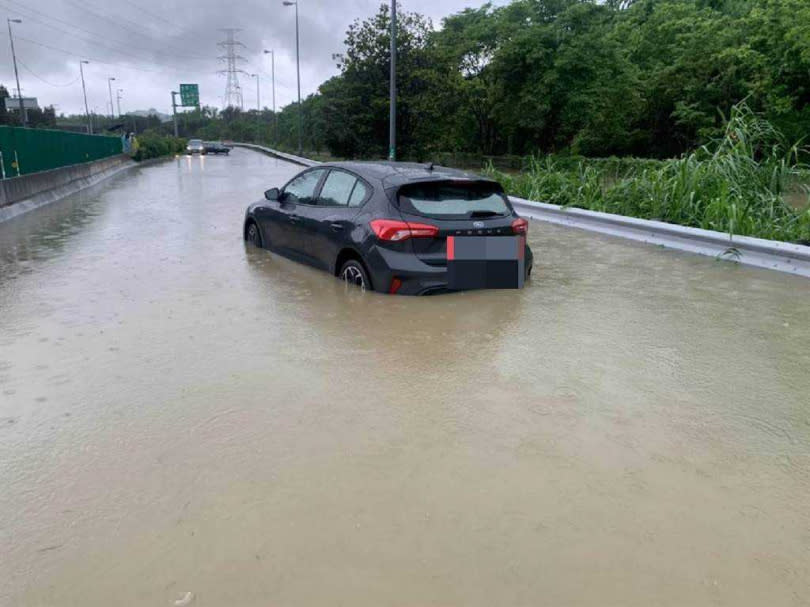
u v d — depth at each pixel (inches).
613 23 1689.2
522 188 564.1
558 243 358.9
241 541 95.0
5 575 87.6
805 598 84.4
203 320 205.6
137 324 200.8
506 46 1302.9
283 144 2933.1
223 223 432.5
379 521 100.0
